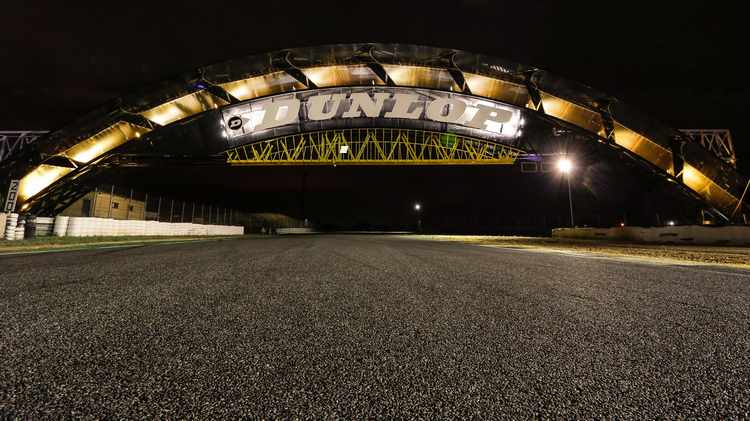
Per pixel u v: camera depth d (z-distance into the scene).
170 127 21.91
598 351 1.22
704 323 1.62
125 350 1.20
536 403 0.84
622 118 20.31
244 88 23.33
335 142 27.73
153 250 7.19
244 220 40.81
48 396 0.86
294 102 24.31
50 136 19.03
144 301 2.09
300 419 0.77
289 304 2.02
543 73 21.27
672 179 20.11
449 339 1.36
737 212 18.83
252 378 0.98
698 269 3.96
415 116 24.31
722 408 0.82
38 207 19.02
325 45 22.56
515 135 23.48
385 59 23.14
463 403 0.84
